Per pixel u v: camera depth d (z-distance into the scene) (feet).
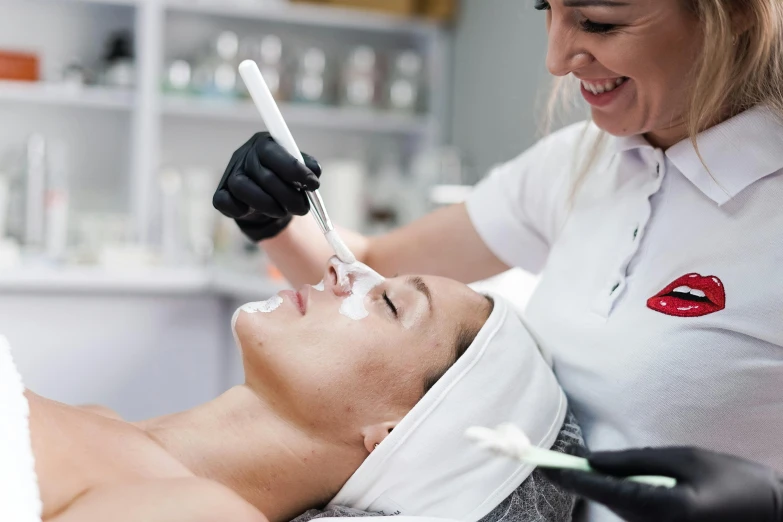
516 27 10.84
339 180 10.81
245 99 11.07
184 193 10.63
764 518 2.77
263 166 4.20
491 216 5.04
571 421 4.15
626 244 4.10
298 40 12.24
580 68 3.71
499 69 11.19
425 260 5.20
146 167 10.53
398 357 3.94
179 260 10.25
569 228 4.50
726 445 3.76
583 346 4.12
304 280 5.00
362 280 4.13
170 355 9.61
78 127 11.07
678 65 3.59
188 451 3.82
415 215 11.00
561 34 3.67
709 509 2.71
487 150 11.48
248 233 4.93
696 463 2.84
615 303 4.06
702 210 3.91
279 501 3.90
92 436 3.62
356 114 11.80
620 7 3.46
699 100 3.54
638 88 3.69
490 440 2.69
